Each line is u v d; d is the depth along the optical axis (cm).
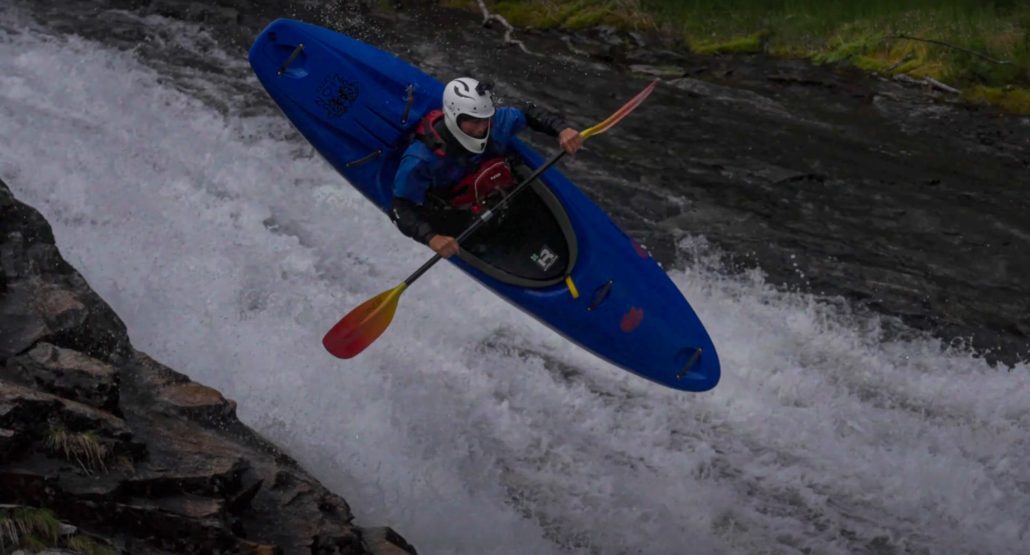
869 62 2361
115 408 996
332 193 1770
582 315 1307
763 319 1584
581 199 1307
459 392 1391
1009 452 1373
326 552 977
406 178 1154
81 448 882
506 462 1316
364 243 1652
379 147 1305
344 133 1316
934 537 1267
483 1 2575
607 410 1397
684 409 1408
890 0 2478
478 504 1255
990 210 1869
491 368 1438
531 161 1263
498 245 1310
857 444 1377
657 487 1308
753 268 1694
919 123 2170
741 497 1305
